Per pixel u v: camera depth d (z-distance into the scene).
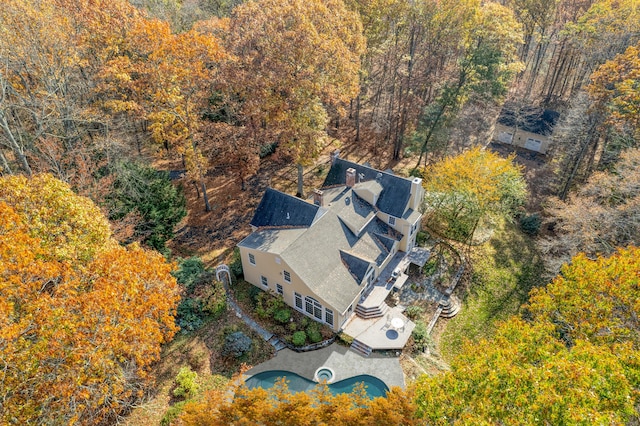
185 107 38.59
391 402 17.97
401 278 36.50
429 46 62.84
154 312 19.89
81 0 38.00
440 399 17.33
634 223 30.56
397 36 59.09
